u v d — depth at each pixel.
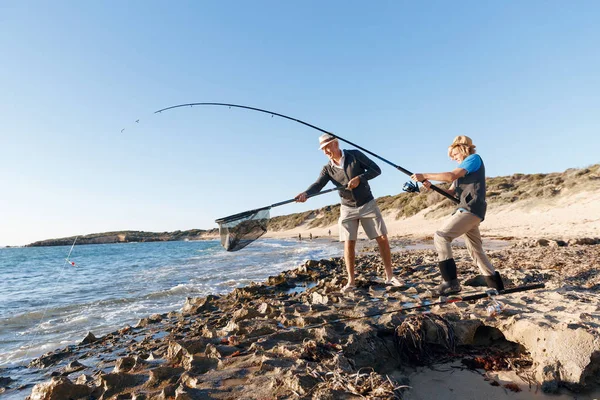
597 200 22.05
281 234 80.62
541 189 27.94
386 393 2.16
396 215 46.16
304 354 2.84
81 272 21.05
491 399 2.50
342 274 8.95
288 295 6.82
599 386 2.50
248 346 3.28
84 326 6.56
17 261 42.75
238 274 13.30
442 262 4.08
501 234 19.72
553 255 8.83
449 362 3.08
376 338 3.26
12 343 5.68
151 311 7.53
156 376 2.71
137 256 37.22
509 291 4.05
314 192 5.01
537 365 2.80
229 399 2.23
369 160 5.14
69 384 2.67
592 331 2.72
